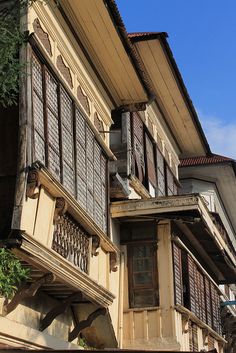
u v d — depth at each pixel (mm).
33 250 7949
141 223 13609
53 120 9578
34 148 8578
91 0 10656
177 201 12930
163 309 12844
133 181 14156
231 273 19203
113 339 12297
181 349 12906
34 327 9555
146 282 13180
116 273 12781
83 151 10922
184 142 20172
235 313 22516
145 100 13750
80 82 11664
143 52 15352
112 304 12328
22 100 8516
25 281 8617
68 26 11211
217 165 21969
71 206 9461
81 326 11055
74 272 9281
